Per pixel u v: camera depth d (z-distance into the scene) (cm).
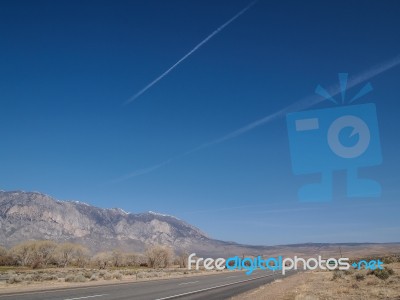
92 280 3800
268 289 2764
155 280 3856
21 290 2455
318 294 2431
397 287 2898
